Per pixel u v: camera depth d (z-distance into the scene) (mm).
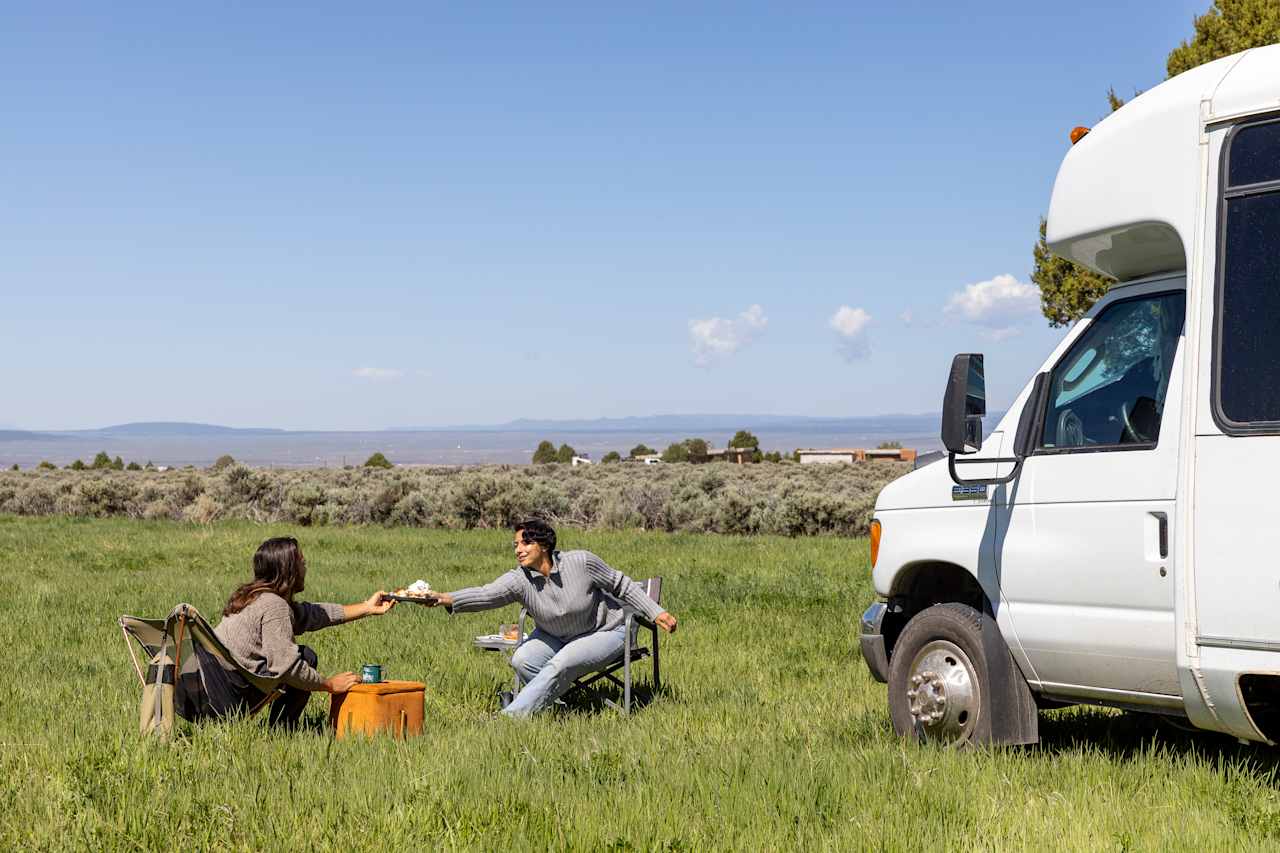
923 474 6977
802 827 5059
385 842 4883
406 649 11102
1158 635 5609
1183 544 5434
